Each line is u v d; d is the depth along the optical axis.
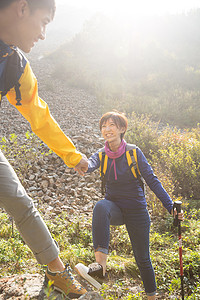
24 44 1.62
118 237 4.21
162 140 7.82
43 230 1.73
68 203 5.36
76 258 3.42
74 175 6.35
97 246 2.10
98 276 1.99
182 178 6.14
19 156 6.31
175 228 4.75
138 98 14.01
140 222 2.40
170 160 6.39
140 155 2.39
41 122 1.96
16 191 1.64
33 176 6.06
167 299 3.13
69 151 2.10
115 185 2.40
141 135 7.89
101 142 8.02
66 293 1.87
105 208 2.20
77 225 4.32
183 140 7.49
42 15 1.55
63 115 11.13
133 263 3.60
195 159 6.79
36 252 1.75
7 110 10.59
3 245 3.37
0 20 1.50
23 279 2.36
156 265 3.59
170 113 12.43
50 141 2.04
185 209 5.41
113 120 2.36
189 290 3.30
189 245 4.11
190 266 3.57
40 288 2.19
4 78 1.58
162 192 2.39
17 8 1.48
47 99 13.28
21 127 8.94
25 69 1.71
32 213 1.70
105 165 2.42
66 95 14.42
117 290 3.08
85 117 11.17
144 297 3.08
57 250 1.81
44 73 18.19
